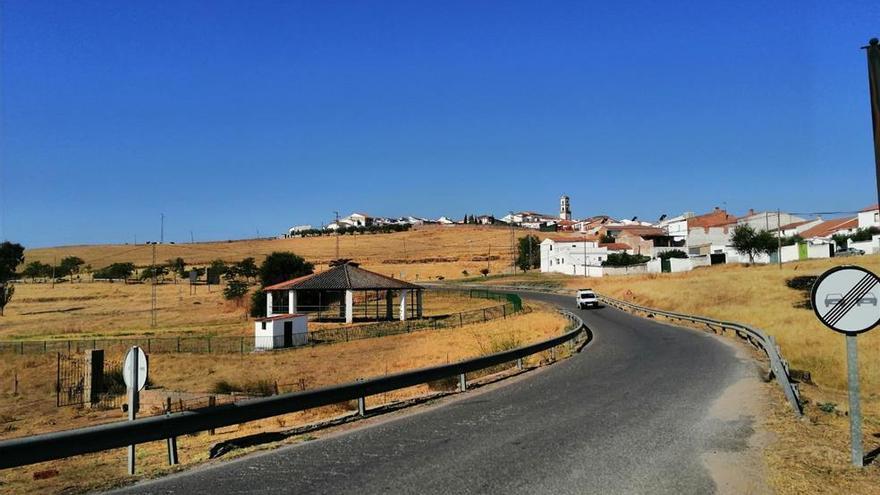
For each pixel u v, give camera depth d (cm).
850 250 7606
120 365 3691
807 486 722
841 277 792
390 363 3372
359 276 5909
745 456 852
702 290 5350
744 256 8350
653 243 10400
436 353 3459
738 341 2708
